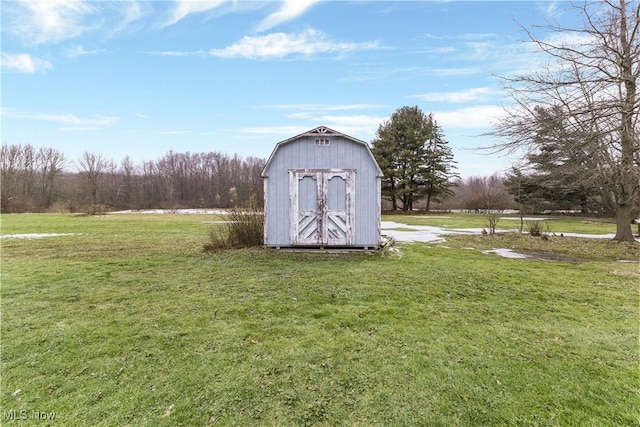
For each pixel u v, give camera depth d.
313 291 5.09
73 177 45.25
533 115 8.09
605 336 3.47
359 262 7.30
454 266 6.93
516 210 32.25
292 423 2.13
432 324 3.79
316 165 8.67
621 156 8.61
